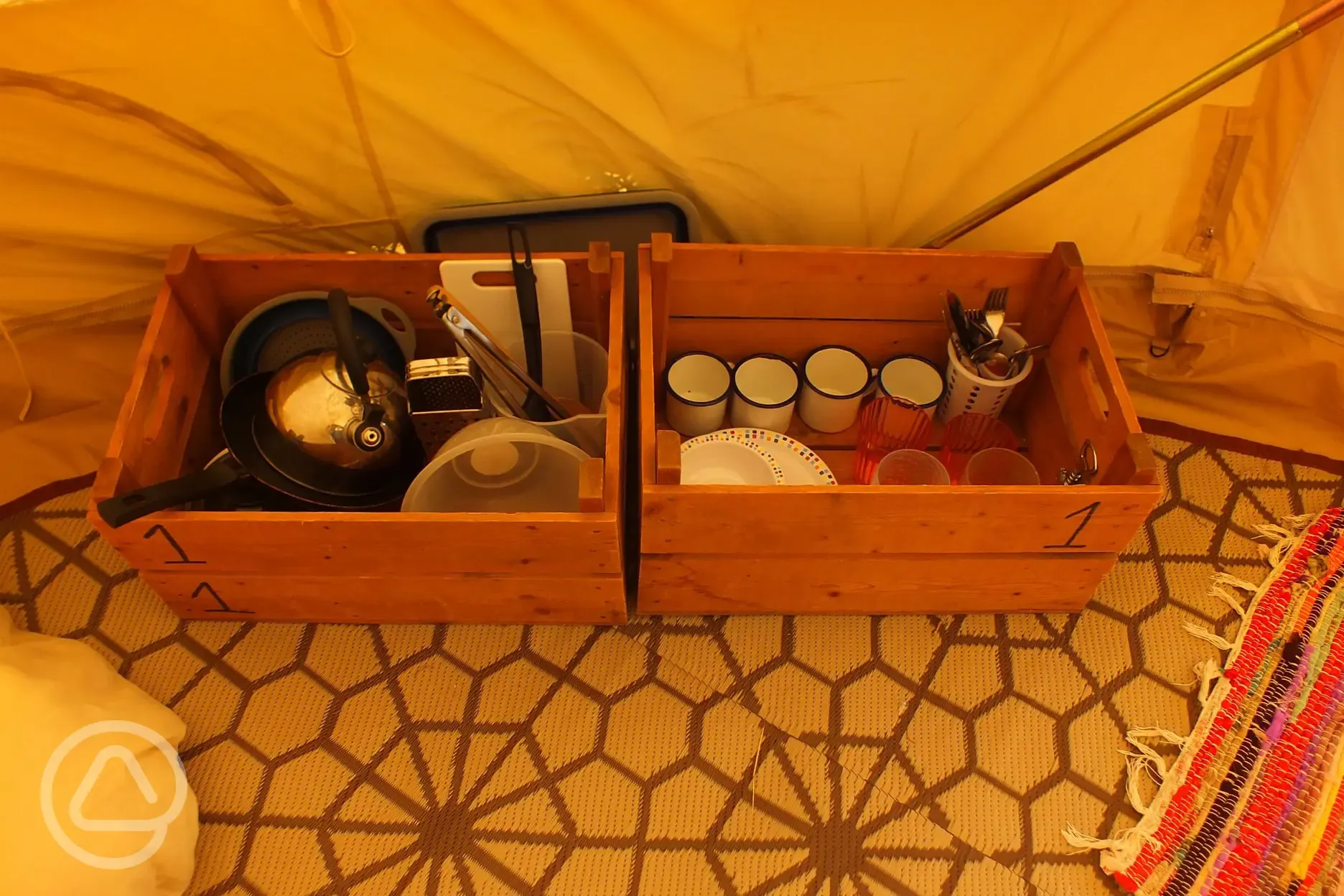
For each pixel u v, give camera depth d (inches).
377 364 43.9
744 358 52.7
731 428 52.2
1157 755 44.4
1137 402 56.6
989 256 46.8
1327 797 42.4
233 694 46.4
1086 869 41.9
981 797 43.7
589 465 38.0
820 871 41.7
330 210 49.4
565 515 38.6
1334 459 54.0
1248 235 48.3
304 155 45.9
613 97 44.7
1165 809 42.8
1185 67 42.5
